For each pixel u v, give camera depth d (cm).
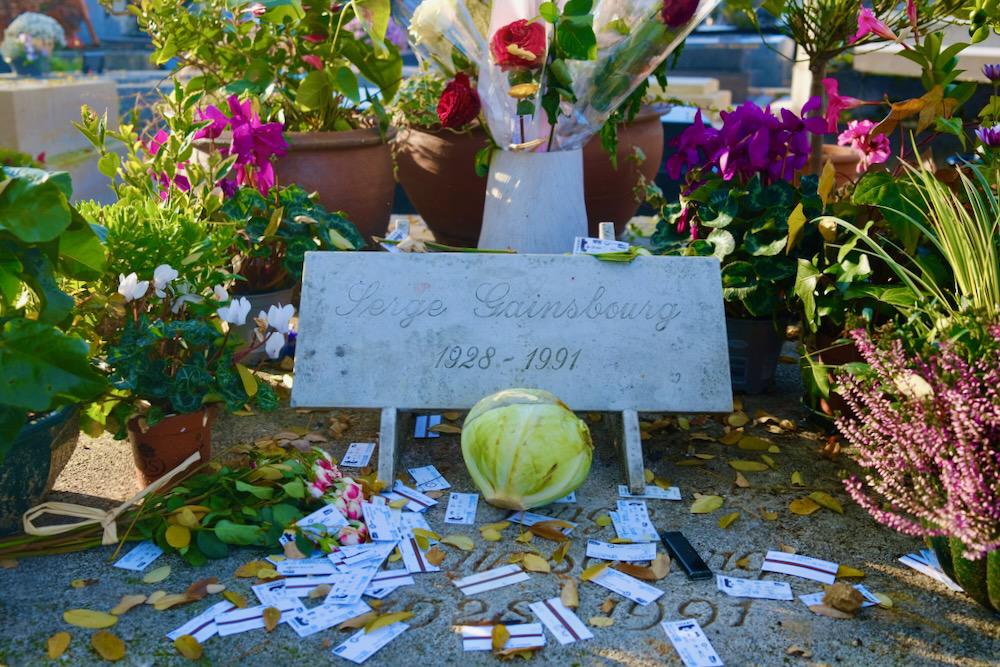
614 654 198
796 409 320
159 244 261
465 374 273
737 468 279
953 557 207
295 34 415
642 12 318
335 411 318
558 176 351
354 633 204
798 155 311
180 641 197
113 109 819
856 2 369
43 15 1166
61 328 244
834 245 288
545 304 278
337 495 245
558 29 305
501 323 277
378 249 436
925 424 200
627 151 433
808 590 220
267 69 400
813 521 251
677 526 248
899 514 245
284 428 306
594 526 248
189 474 260
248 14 425
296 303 406
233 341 263
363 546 236
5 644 199
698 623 208
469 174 426
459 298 279
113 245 258
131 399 253
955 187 300
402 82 485
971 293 237
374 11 382
